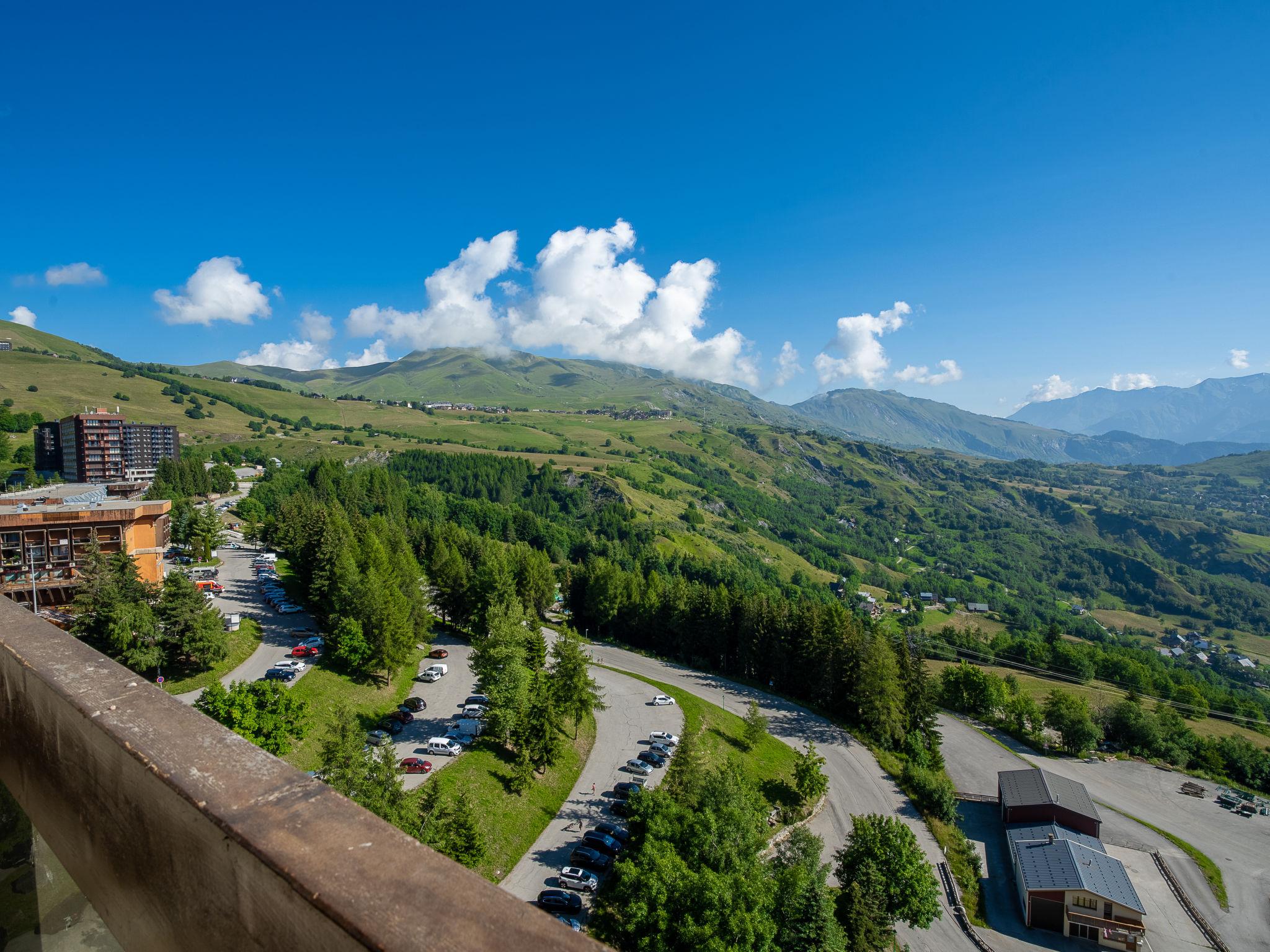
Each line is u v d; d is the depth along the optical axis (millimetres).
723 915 24656
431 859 1849
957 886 44188
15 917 3221
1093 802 56750
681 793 38500
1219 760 73438
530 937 1456
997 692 82938
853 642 69812
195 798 2162
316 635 58031
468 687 56531
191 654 45281
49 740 3348
